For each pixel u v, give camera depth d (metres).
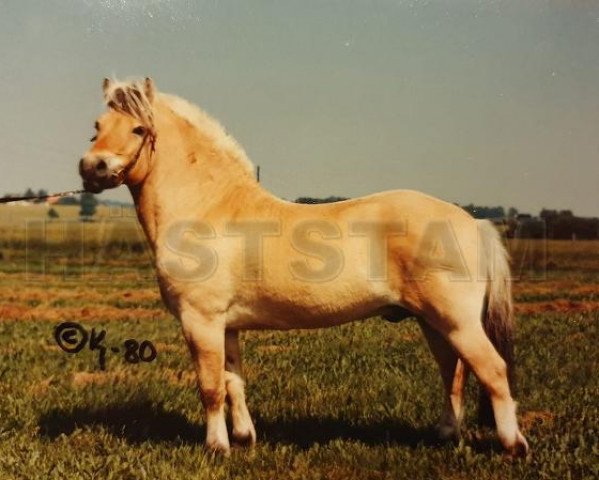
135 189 5.11
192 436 5.48
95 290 17.11
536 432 5.25
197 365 4.80
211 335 4.78
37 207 41.41
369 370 7.54
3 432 5.34
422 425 5.59
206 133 5.09
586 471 4.41
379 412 5.92
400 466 4.63
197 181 4.98
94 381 6.92
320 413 5.98
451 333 4.51
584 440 4.98
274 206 4.86
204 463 4.57
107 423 5.68
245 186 5.00
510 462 4.43
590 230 29.81
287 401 6.37
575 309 12.73
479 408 4.94
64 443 5.08
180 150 5.02
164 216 4.98
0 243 29.70
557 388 6.69
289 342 9.36
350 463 4.74
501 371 4.43
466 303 4.49
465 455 4.62
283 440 5.27
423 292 4.54
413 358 8.16
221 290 4.76
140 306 14.10
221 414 4.87
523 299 14.65
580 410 5.82
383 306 4.75
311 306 4.70
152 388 6.67
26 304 14.34
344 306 4.69
